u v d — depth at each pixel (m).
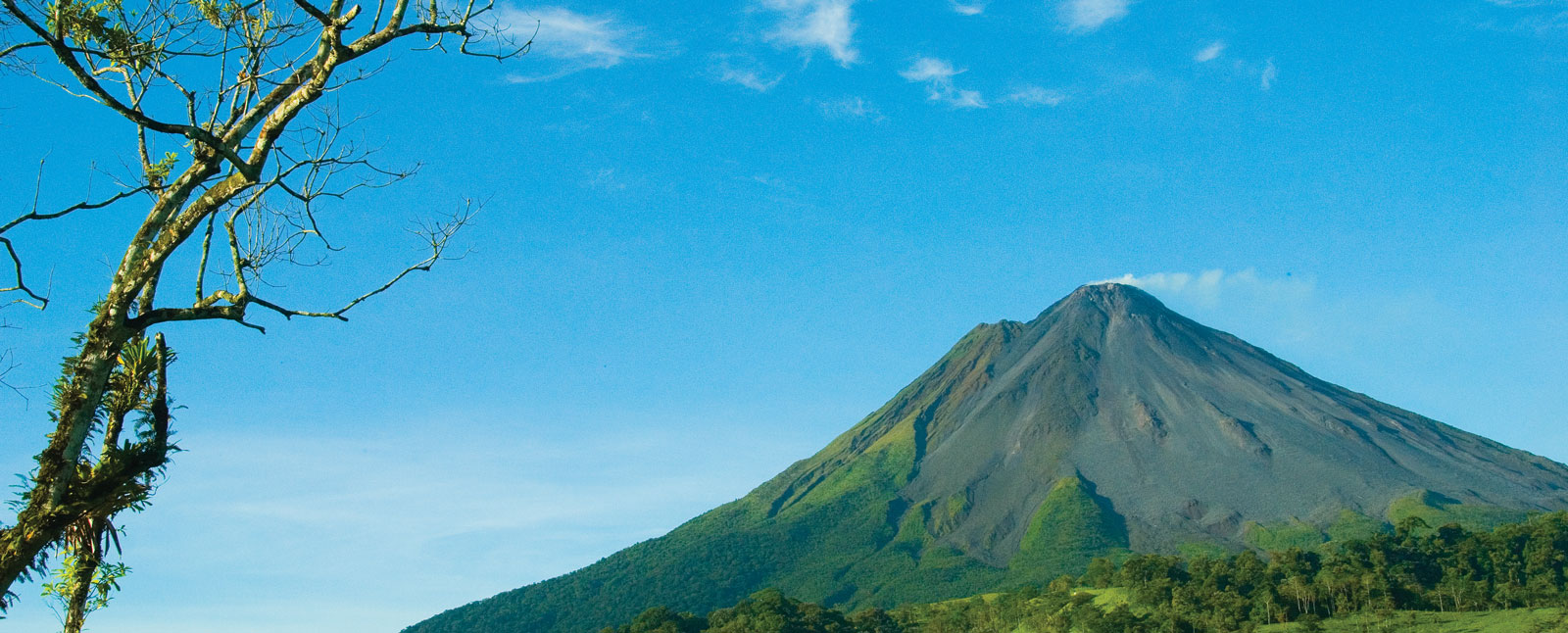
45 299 12.90
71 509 12.73
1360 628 134.25
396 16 13.28
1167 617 146.38
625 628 178.50
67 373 13.30
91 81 11.63
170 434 15.31
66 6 13.13
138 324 12.68
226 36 13.82
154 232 12.48
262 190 14.28
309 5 12.52
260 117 12.85
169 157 13.84
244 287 13.66
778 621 157.00
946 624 192.00
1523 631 119.38
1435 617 137.00
